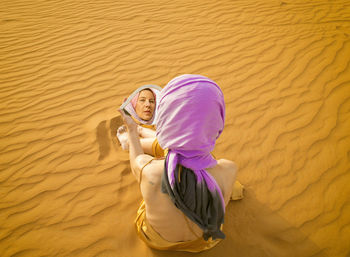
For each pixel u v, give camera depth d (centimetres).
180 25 566
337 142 309
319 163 289
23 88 411
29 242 232
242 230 234
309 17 595
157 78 422
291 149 305
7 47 508
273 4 663
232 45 495
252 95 382
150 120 279
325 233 230
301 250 220
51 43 517
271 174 281
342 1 671
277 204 254
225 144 315
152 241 203
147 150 268
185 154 143
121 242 230
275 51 474
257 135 324
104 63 458
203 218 154
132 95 213
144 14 613
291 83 400
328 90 382
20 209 257
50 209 257
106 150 313
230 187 167
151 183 156
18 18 606
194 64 449
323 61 441
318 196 259
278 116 347
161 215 165
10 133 337
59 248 227
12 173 290
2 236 235
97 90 402
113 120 346
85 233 238
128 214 252
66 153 311
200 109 127
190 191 145
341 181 270
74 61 466
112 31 548
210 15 608
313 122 336
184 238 184
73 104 379
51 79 427
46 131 339
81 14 619
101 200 264
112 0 687
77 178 284
